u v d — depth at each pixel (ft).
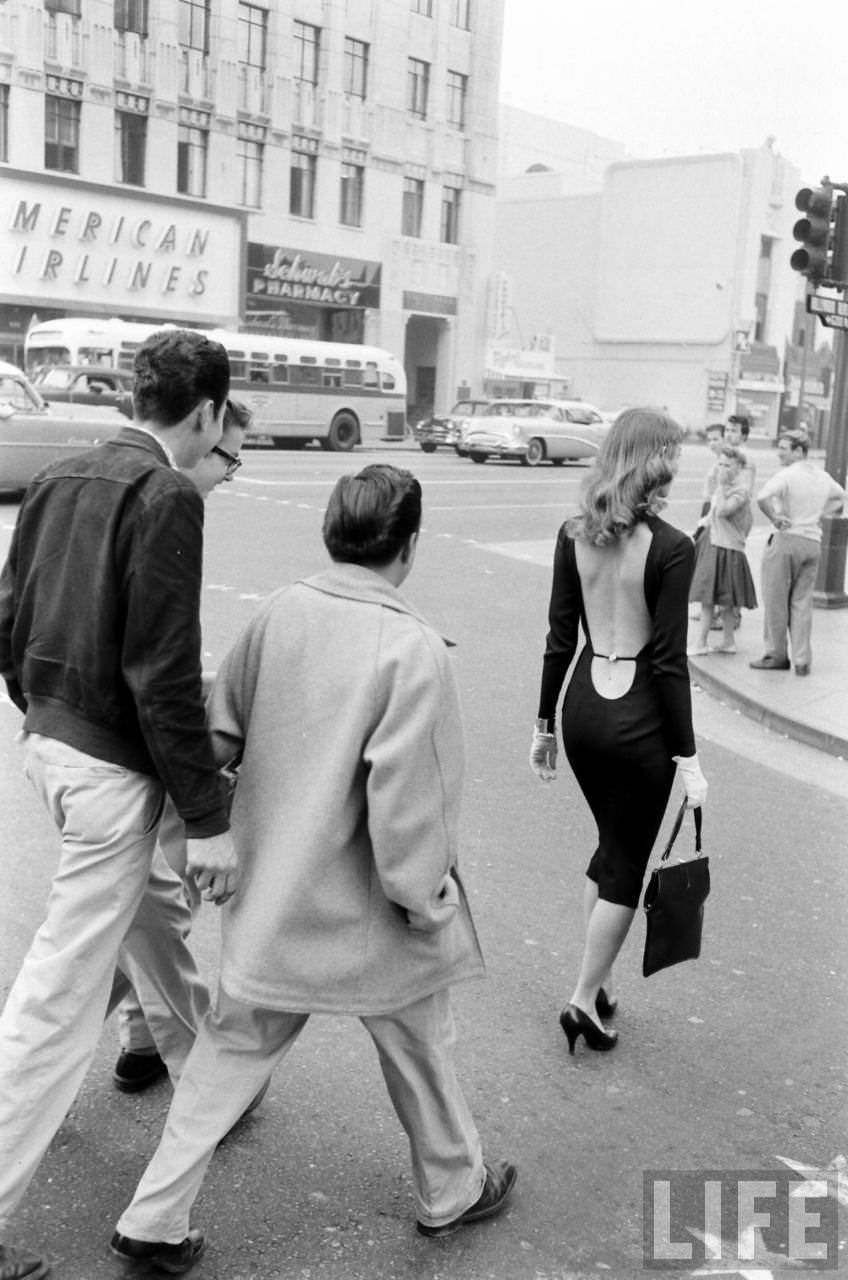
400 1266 8.85
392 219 134.82
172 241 113.70
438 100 136.98
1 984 12.50
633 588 11.24
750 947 14.74
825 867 17.70
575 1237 9.30
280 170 122.93
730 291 188.03
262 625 8.22
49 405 53.36
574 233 203.82
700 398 192.34
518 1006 12.91
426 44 134.51
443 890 8.27
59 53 104.27
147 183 112.37
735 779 22.17
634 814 11.64
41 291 105.19
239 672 8.29
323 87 124.77
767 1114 11.12
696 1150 10.52
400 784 7.69
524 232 209.67
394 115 132.46
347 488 8.18
